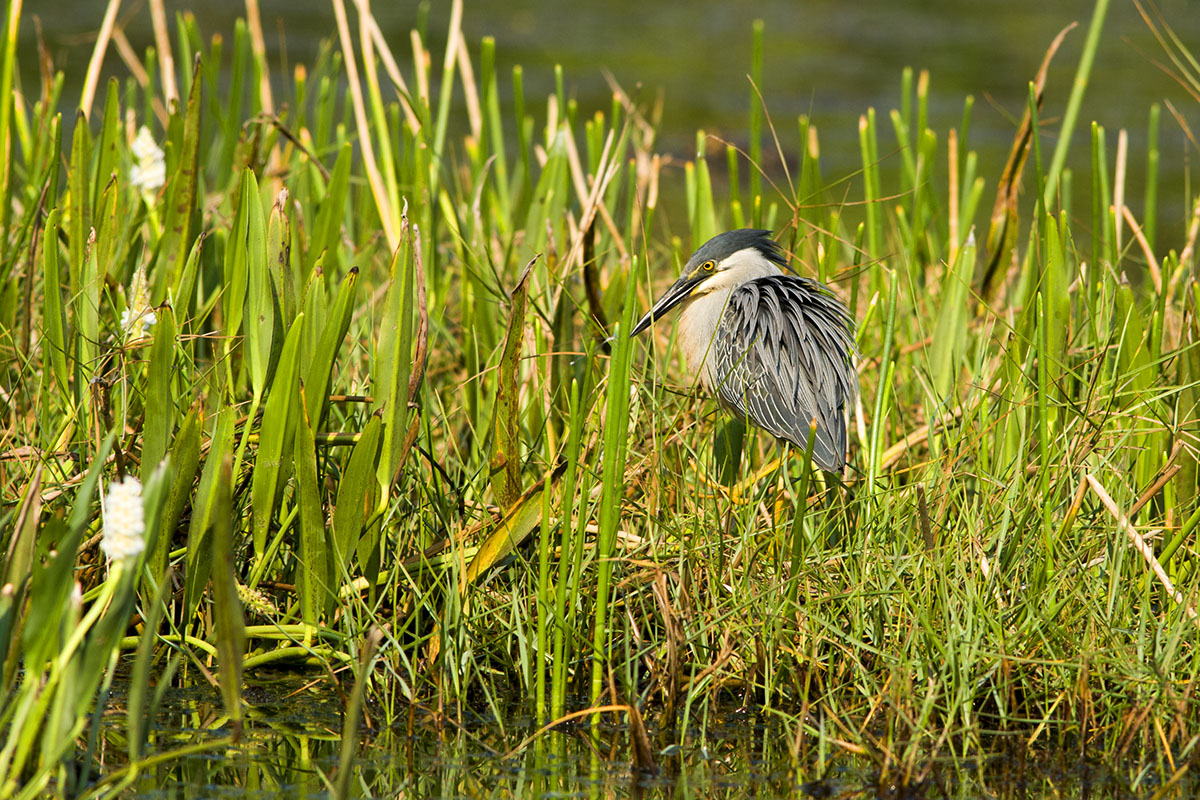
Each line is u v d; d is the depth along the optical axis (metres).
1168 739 6.62
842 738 6.72
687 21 42.91
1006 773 6.46
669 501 8.38
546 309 9.64
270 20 35.78
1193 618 6.95
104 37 10.44
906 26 42.66
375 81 10.63
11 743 5.20
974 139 25.28
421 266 7.04
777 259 10.48
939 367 10.05
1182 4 46.59
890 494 7.99
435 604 7.73
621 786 6.32
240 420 7.70
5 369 8.88
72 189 9.15
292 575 7.85
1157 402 8.40
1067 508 8.10
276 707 7.07
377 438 7.05
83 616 7.11
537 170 20.02
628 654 6.93
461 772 6.41
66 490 7.43
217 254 9.85
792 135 25.28
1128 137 25.20
